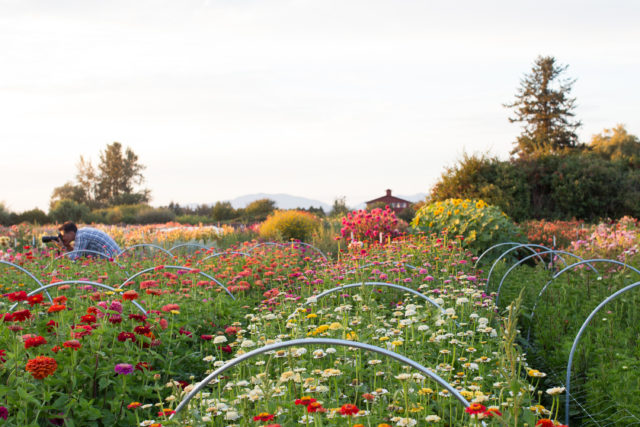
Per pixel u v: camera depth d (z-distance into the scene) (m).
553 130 42.75
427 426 2.59
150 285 4.76
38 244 12.73
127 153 63.62
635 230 11.02
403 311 5.09
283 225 15.63
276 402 2.70
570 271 7.18
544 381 4.49
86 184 59.41
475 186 18.11
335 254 11.78
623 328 5.12
